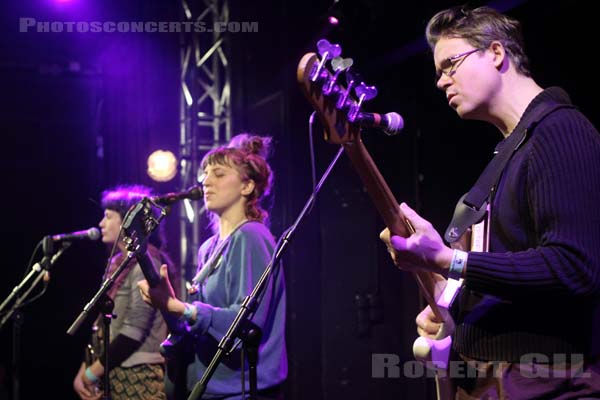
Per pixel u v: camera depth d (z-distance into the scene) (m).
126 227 2.71
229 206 2.95
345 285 5.09
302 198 5.12
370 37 4.91
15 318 4.07
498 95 1.82
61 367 6.88
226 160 2.96
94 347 3.77
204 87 5.50
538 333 1.65
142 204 2.82
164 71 5.69
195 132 5.36
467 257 1.62
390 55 4.88
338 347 5.04
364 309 5.04
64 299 6.95
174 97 5.70
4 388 6.41
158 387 3.58
